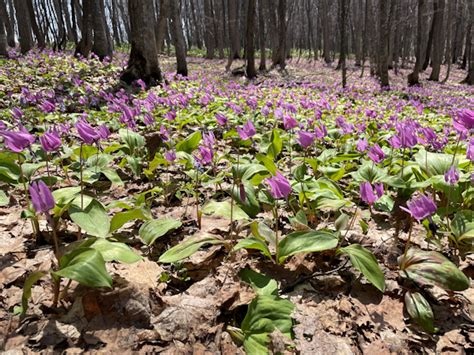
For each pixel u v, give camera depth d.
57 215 2.72
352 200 4.05
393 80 27.41
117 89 11.55
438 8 27.56
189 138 4.39
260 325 2.03
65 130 5.35
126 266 2.61
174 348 1.97
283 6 28.25
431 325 2.18
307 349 2.01
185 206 3.84
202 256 2.79
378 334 2.17
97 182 4.34
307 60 42.91
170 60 30.02
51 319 2.08
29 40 19.14
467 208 3.46
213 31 41.28
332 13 51.78
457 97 18.58
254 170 3.45
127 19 49.03
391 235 3.26
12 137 2.21
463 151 4.62
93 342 1.97
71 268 1.80
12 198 3.71
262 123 8.18
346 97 15.73
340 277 2.58
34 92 9.72
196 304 2.24
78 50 17.97
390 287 2.51
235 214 2.92
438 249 3.04
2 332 1.99
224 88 14.10
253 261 2.75
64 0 36.59
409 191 3.37
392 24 27.55
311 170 5.13
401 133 3.56
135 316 2.12
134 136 4.77
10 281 2.40
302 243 2.38
